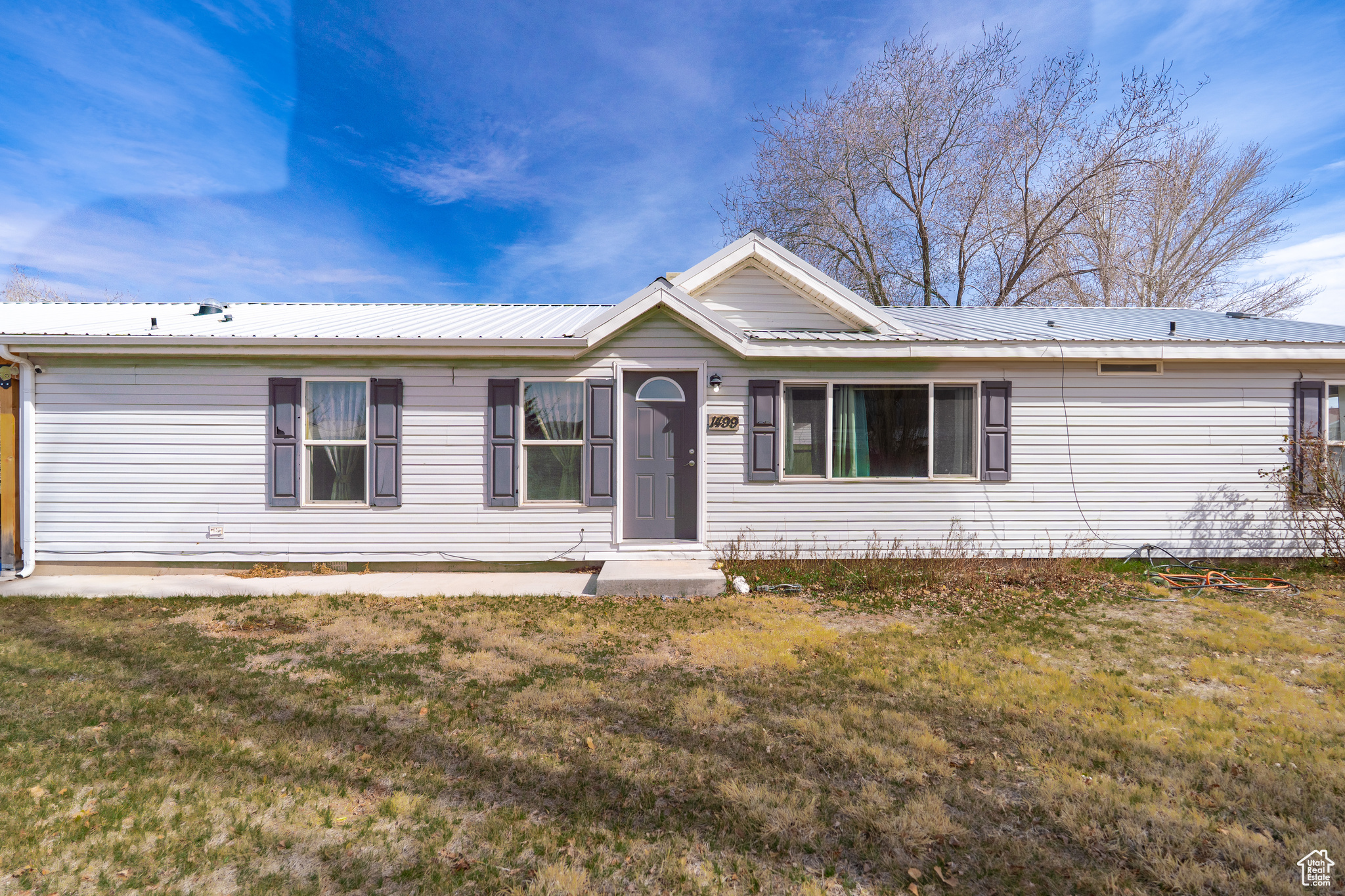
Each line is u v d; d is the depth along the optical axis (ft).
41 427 26.55
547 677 15.85
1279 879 8.55
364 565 27.50
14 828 9.60
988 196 68.64
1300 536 28.07
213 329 28.02
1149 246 73.82
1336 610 21.53
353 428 27.53
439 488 27.53
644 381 28.32
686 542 28.17
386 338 25.86
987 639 18.85
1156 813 10.00
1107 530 28.37
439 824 9.85
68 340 25.26
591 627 20.08
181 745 12.16
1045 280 69.56
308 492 27.48
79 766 11.37
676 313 27.27
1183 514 28.30
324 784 10.89
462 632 19.42
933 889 8.52
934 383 28.30
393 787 10.87
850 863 9.07
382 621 20.57
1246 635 18.60
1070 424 28.37
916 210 71.72
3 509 26.48
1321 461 27.45
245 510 27.12
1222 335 29.17
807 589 24.75
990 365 28.35
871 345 26.99
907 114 68.03
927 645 18.34
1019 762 11.64
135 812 10.07
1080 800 10.37
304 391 27.30
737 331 27.02
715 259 31.89
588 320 30.66
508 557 27.66
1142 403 28.32
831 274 72.59
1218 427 28.30
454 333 27.27
